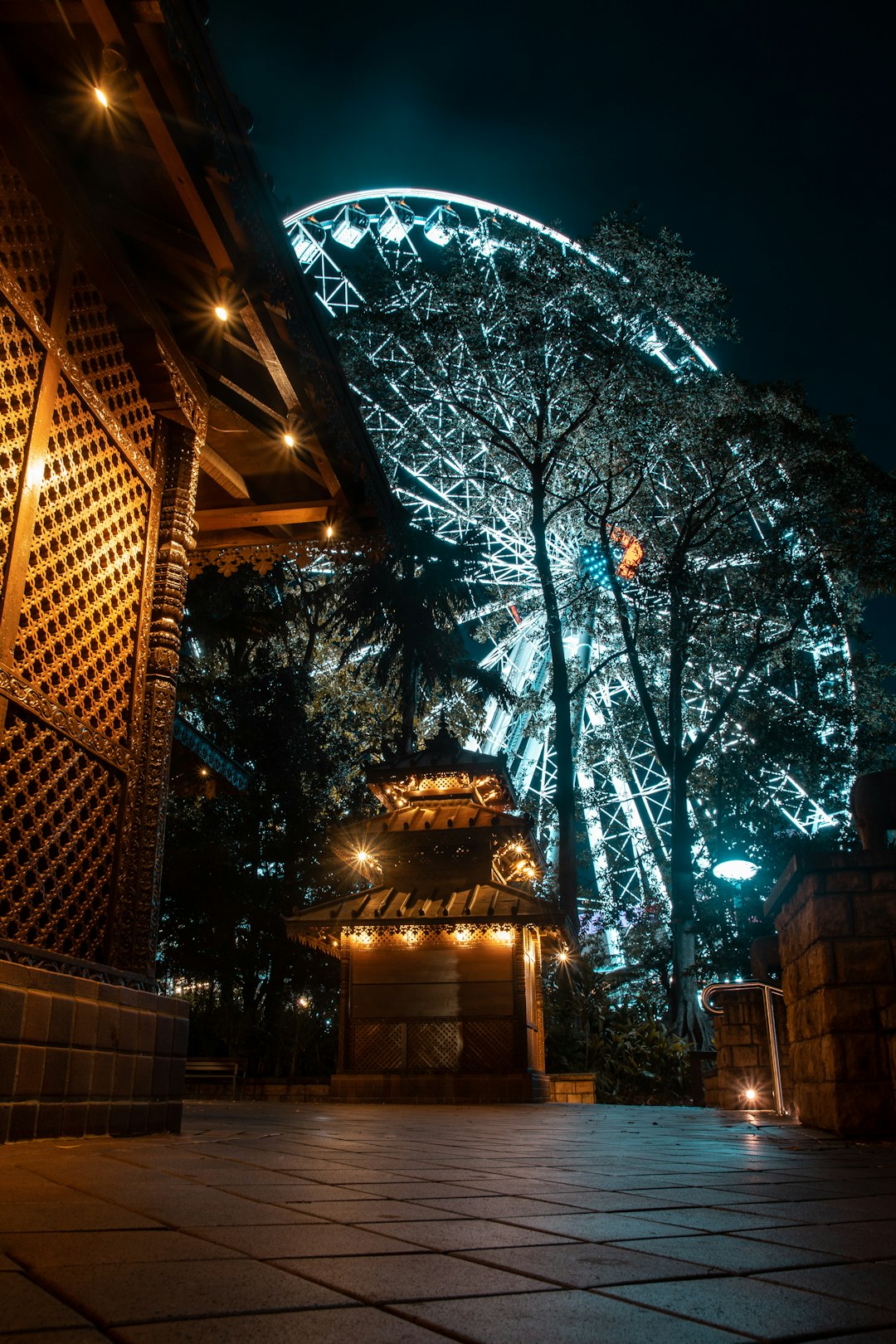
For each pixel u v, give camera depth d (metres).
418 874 13.59
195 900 16.30
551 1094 13.46
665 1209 2.32
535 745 35.31
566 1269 1.59
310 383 5.70
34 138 4.35
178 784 9.48
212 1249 1.66
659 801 33.56
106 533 5.00
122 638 5.10
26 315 4.29
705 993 9.38
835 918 5.12
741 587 27.45
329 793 19.73
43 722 4.24
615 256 27.28
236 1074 13.95
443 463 34.31
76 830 4.50
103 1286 1.37
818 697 26.41
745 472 27.39
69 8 3.88
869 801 5.39
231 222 4.63
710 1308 1.36
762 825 20.67
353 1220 2.02
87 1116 3.93
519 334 26.56
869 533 26.69
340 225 39.88
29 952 3.83
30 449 4.25
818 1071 5.36
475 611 26.41
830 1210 2.36
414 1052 12.32
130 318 5.25
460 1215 2.14
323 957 16.72
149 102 4.04
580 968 18.70
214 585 17.72
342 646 23.95
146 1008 4.50
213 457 6.91
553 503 33.03
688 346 30.59
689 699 32.22
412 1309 1.31
